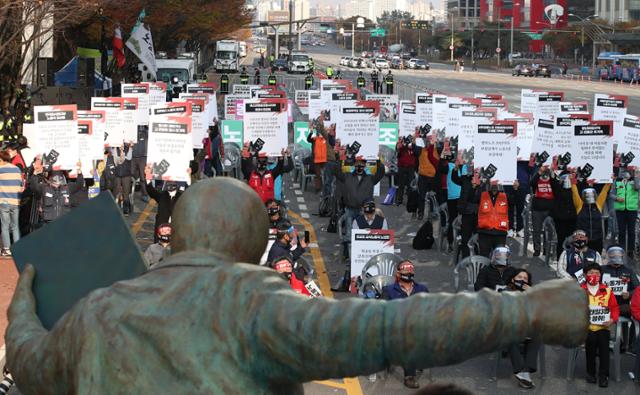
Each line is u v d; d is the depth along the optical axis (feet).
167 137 56.59
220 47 361.51
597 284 41.81
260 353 6.43
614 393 41.65
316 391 40.65
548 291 5.96
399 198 88.69
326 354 6.17
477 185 61.77
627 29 515.50
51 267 7.74
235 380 6.45
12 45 95.81
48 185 60.80
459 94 249.96
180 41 282.36
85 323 6.73
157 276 6.84
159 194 56.80
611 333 47.11
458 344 5.92
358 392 40.65
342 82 125.80
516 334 5.89
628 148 72.54
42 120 60.85
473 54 610.65
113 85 155.02
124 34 165.99
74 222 7.84
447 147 68.33
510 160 61.98
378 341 6.06
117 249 7.71
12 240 61.26
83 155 65.87
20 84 101.14
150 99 103.04
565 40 575.38
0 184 59.98
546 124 73.46
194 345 6.50
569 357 42.88
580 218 62.23
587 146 64.28
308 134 102.83
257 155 71.10
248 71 378.73
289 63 374.22
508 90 275.39
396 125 95.66
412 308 6.05
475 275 51.80
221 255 6.95
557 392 41.68
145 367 6.55
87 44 177.17
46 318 7.60
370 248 51.08
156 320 6.60
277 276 6.74
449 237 68.95
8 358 7.32
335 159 81.71
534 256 67.72
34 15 97.04
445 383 6.65
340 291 57.77
